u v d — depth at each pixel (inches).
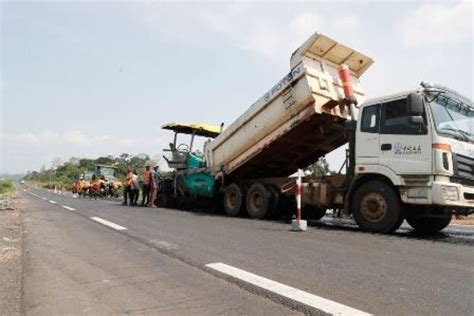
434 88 330.6
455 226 490.9
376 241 298.2
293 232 347.6
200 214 535.5
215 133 639.8
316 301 158.2
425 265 217.3
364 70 468.4
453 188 322.3
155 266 220.4
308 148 492.4
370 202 359.9
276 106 453.7
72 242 299.1
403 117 342.3
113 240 304.5
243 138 501.7
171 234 330.3
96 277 200.4
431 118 326.3
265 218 476.7
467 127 356.8
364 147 364.8
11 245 295.6
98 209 601.9
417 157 330.3
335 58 445.4
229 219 466.3
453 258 235.6
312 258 234.8
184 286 182.9
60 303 163.3
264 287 177.0
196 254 247.4
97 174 1344.7
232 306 156.3
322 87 422.9
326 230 366.9
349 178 381.1
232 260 230.2
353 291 170.9
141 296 170.1
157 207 674.2
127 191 745.0
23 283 192.5
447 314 144.8
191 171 594.6
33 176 5728.3
